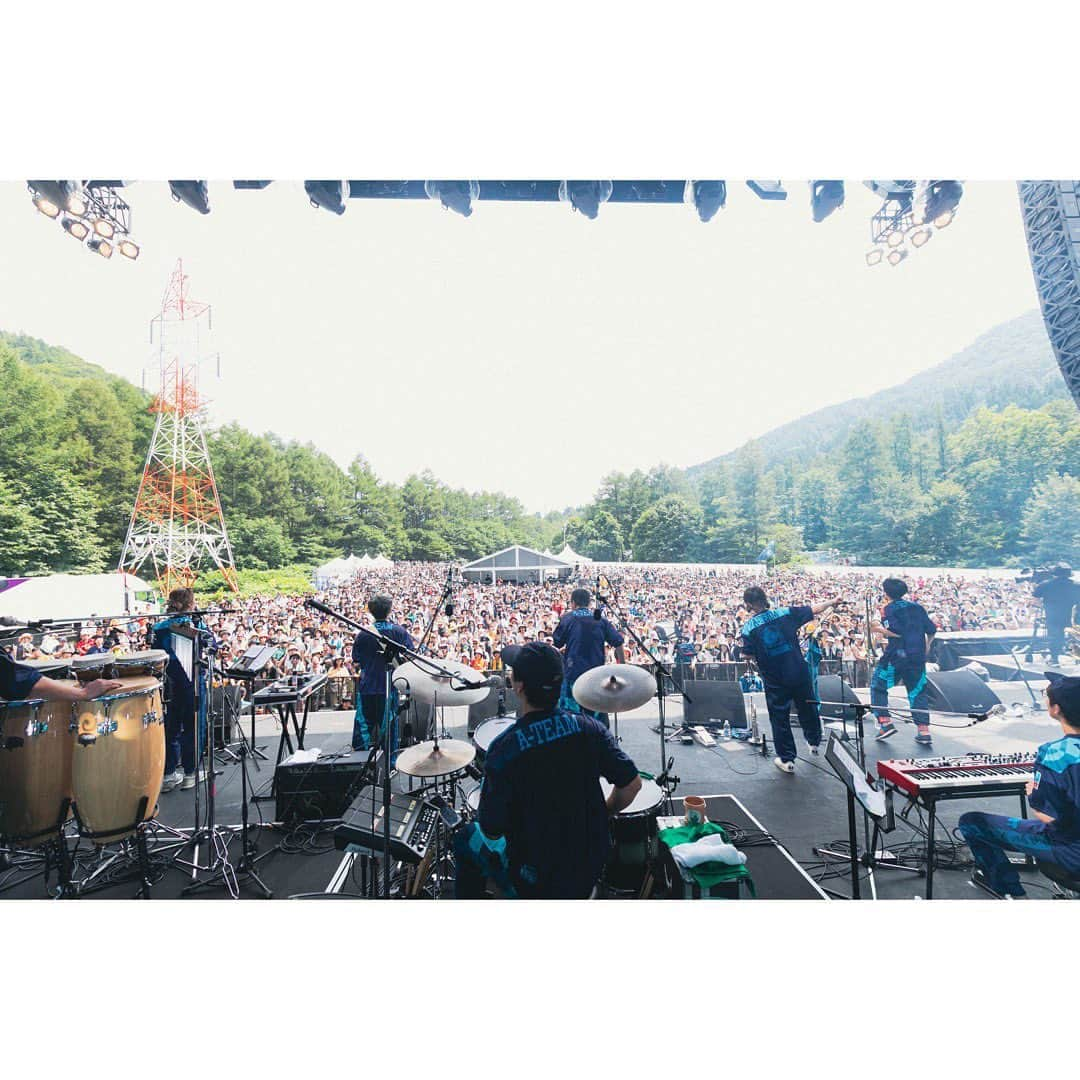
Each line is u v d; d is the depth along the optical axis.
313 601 2.28
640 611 13.84
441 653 9.08
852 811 2.54
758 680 6.10
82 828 2.66
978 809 3.57
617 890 2.56
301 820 3.37
